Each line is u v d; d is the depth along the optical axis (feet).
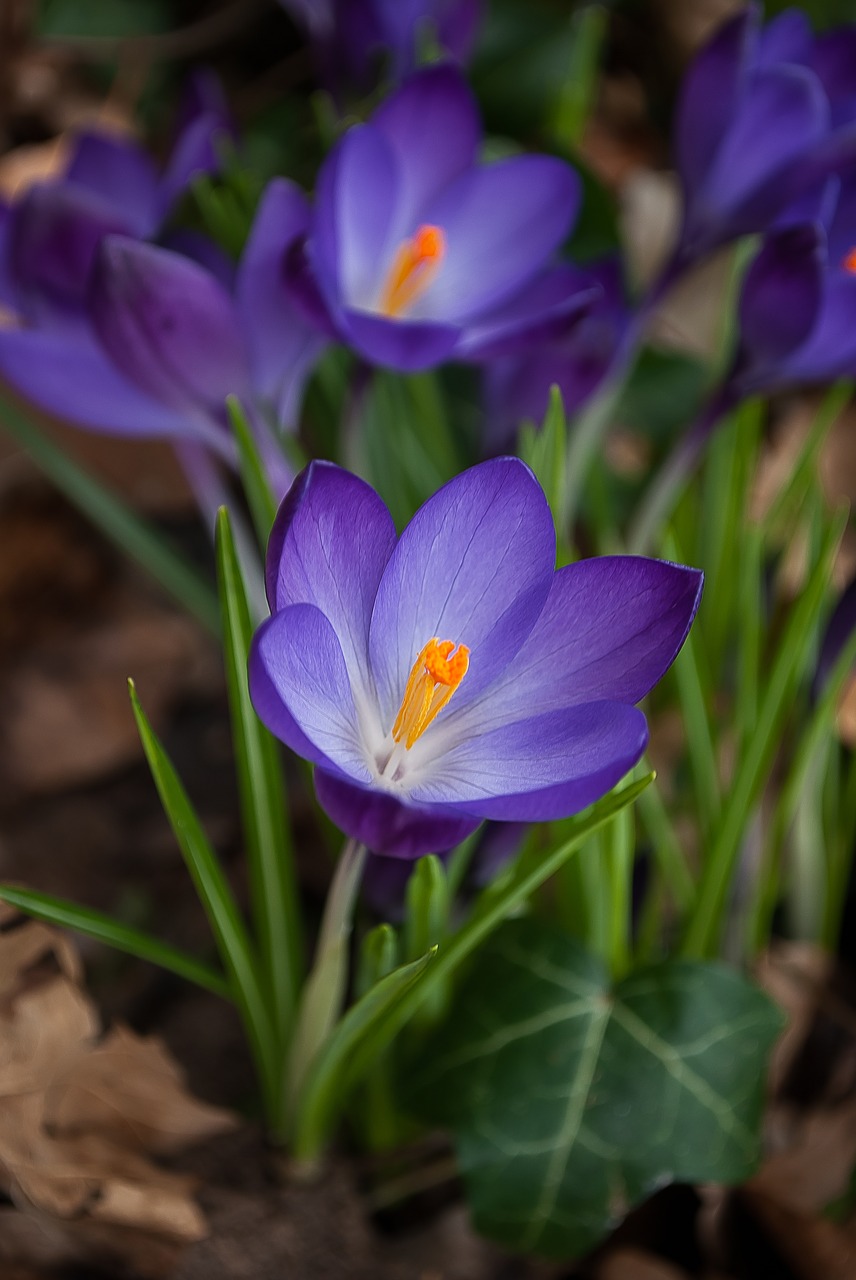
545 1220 1.34
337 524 1.08
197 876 1.27
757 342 1.42
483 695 1.14
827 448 2.14
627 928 1.44
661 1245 1.46
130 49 2.43
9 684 1.82
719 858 1.38
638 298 2.00
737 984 1.37
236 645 1.24
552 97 2.27
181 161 1.50
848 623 1.42
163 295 1.29
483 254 1.44
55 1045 1.32
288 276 1.30
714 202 1.46
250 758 1.28
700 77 1.42
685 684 1.43
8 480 1.95
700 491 1.80
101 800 1.74
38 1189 1.31
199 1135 1.40
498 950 1.37
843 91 1.48
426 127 1.40
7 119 2.41
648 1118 1.35
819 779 1.48
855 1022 1.50
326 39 1.74
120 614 1.92
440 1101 1.36
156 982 1.56
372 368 1.46
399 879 1.24
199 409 1.37
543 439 1.33
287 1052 1.37
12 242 1.37
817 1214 1.42
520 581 1.12
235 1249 1.37
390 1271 1.40
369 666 1.13
